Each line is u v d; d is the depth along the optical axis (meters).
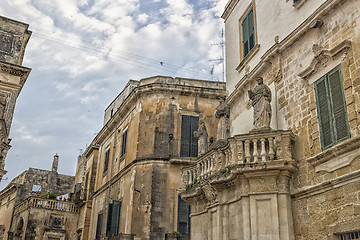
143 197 24.98
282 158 12.19
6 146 25.73
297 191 11.85
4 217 49.84
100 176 34.41
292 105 13.09
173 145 26.52
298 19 13.72
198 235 16.39
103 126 37.00
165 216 24.64
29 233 36.72
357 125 10.10
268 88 13.71
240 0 18.94
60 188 52.31
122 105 30.38
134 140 27.36
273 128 13.95
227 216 14.08
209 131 27.48
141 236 24.06
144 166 25.78
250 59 16.98
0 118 21.81
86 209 35.94
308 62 12.64
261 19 16.44
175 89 27.66
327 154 10.82
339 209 10.23
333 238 10.25
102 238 27.27
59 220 38.53
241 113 17.25
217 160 14.81
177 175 25.66
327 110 11.31
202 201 16.50
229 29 20.00
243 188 12.85
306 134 12.09
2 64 24.83
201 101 28.14
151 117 27.08
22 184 49.03
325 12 11.90
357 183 9.79
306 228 11.34
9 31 26.55
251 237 12.02
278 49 14.19
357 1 10.88
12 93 25.16
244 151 13.03
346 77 10.73
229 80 19.19
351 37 10.86
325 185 10.79
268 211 12.00
